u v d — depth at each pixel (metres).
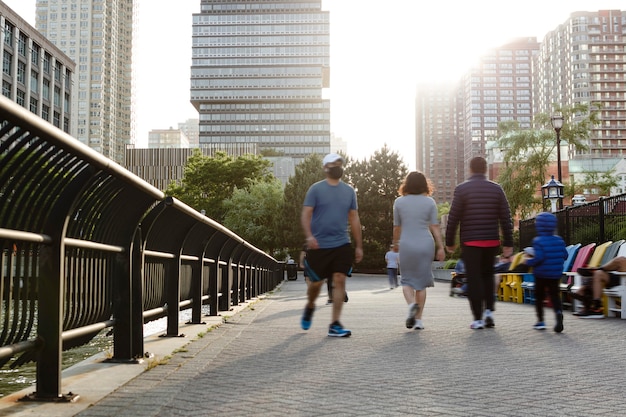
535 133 45.34
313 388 4.72
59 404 4.07
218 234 10.89
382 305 14.41
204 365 5.78
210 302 11.22
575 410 4.00
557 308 8.41
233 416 3.84
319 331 8.68
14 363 4.09
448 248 8.99
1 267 3.56
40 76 111.44
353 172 63.31
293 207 63.84
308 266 8.05
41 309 4.18
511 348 6.84
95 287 5.24
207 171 80.19
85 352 7.39
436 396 4.43
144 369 5.46
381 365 5.75
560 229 18.56
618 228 15.73
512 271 16.98
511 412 3.95
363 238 61.34
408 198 8.78
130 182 4.66
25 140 3.33
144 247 6.07
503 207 8.85
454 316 10.98
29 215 3.93
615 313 11.09
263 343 7.40
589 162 85.94
